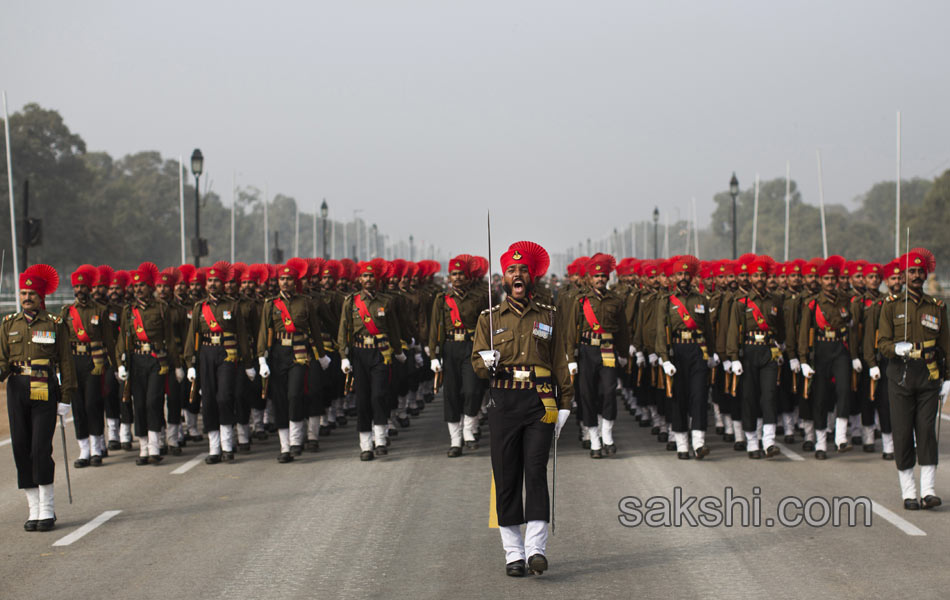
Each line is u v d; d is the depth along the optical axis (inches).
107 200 5782.5
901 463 500.4
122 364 664.4
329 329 808.9
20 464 474.9
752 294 664.4
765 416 657.6
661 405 750.5
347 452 710.5
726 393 743.1
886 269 517.3
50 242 4544.8
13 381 474.9
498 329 390.6
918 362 495.2
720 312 697.6
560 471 620.1
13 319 479.8
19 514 511.2
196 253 1683.1
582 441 736.3
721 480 582.9
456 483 580.4
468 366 678.5
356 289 963.3
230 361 666.2
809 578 378.6
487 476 603.8
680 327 654.5
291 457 667.4
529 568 383.2
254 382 738.8
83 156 6156.5
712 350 666.8
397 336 689.0
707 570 390.9
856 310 660.1
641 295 792.3
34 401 475.8
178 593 366.0
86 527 476.4
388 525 472.1
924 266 504.1
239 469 640.4
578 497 534.9
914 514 488.7
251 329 696.4
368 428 671.8
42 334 478.6
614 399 679.1
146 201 6722.4
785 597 354.6
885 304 509.0
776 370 660.1
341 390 853.2
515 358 387.2
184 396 768.3
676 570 390.9
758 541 438.3
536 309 391.5
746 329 665.0
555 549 426.3
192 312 675.4
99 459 663.8
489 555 416.2
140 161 7204.7
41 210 4503.0
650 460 661.9
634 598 354.6
